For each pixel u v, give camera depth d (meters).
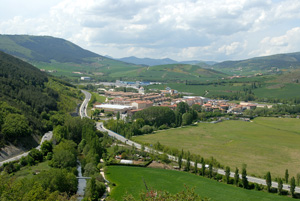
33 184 112.62
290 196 136.25
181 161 177.88
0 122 194.00
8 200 91.75
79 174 158.62
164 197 81.44
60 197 106.62
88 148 194.00
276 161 191.75
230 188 145.88
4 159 170.88
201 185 148.62
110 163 183.38
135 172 168.25
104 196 133.12
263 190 143.75
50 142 195.50
